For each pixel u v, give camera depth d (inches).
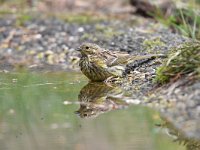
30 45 738.8
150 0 857.5
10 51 725.9
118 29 767.1
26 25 807.7
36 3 976.9
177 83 462.3
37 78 596.4
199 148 390.6
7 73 627.2
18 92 536.7
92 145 399.2
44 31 780.0
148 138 400.8
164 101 450.0
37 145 398.9
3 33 777.6
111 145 397.4
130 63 554.6
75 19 844.0
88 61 541.6
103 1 994.7
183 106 430.3
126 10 938.1
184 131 398.6
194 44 494.3
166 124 415.5
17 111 480.4
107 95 500.1
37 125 442.0
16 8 946.1
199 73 456.1
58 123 445.4
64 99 503.2
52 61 686.5
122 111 457.4
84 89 533.0
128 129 420.2
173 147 387.5
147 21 829.8
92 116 454.0
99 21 831.1
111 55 547.5
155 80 487.2
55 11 935.7
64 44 732.7
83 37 743.7
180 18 760.3
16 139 418.0
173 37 664.4
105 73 540.4
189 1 821.2
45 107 486.3
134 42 668.7
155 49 609.3
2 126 446.0
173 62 477.4
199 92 440.1
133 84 511.2
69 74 613.3
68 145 399.9
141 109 452.1
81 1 989.2
